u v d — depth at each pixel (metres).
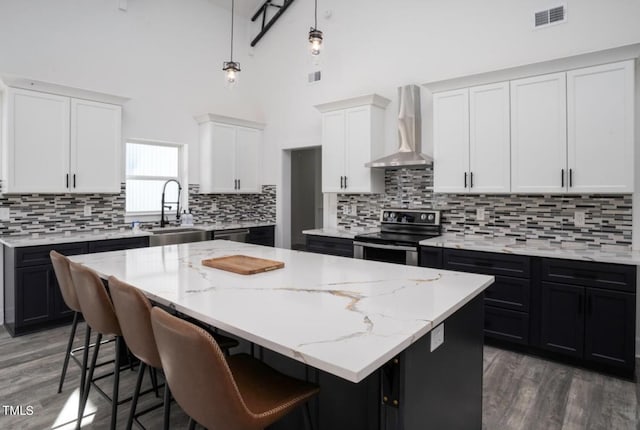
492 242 3.41
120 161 4.16
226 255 2.65
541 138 3.10
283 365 1.72
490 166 3.35
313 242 4.45
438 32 4.07
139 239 4.09
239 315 1.34
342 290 1.69
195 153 5.22
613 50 2.74
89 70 4.24
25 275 3.36
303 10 5.28
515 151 3.22
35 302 3.42
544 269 2.87
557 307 2.82
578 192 2.95
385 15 4.47
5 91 3.43
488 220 3.75
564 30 3.34
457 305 1.49
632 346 2.54
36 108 3.57
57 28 4.01
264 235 5.46
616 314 2.59
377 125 4.32
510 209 3.62
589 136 2.89
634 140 2.91
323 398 1.51
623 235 3.05
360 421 1.36
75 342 3.24
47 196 3.98
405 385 1.19
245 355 1.68
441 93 3.62
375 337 1.13
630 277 2.53
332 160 4.51
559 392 2.45
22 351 3.05
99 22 4.32
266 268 2.10
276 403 1.25
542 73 3.08
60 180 3.72
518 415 2.20
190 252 2.78
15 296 3.32
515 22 3.60
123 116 4.52
